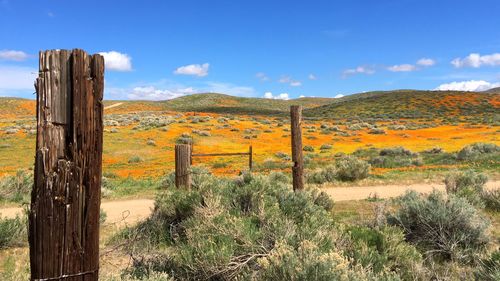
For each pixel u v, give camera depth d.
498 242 6.97
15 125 53.62
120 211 11.88
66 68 2.26
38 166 2.21
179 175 9.26
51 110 2.22
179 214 8.00
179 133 45.50
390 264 5.18
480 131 51.12
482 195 10.97
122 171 27.80
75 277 2.29
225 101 165.12
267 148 41.47
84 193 2.30
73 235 2.28
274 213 6.18
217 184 8.33
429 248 6.52
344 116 88.19
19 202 13.52
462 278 5.14
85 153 2.29
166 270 5.06
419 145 41.28
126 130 46.31
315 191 10.72
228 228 5.46
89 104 2.29
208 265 4.61
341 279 3.61
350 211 10.51
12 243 7.55
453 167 22.95
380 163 27.11
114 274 4.75
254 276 4.37
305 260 3.76
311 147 40.12
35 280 2.23
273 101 180.38
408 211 7.30
